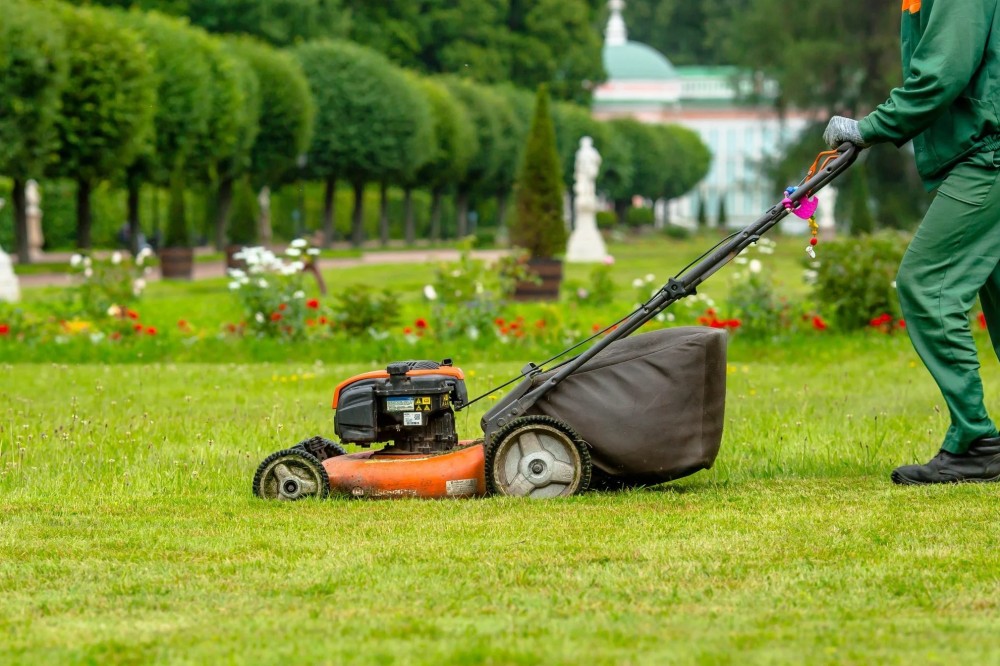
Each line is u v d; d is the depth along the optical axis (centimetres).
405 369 970
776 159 8631
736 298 2434
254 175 6844
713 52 18250
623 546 775
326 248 7538
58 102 4709
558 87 11894
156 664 555
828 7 7875
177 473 1072
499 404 962
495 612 634
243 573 727
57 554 784
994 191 969
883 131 953
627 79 16662
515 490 940
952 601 643
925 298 978
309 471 958
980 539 780
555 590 677
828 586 678
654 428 936
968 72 945
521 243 3612
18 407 1530
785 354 2197
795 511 877
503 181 9712
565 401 949
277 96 6644
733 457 1130
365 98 7356
